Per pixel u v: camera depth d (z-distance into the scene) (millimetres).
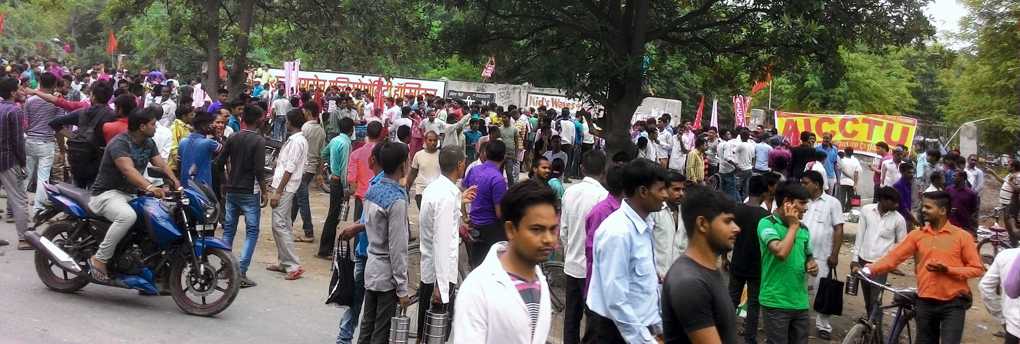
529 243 3238
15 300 7105
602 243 4598
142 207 7152
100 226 7348
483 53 11609
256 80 28516
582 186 6648
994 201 24609
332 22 22828
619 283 4500
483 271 3246
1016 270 5812
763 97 40031
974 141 23484
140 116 7105
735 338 3738
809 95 35219
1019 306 5902
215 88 20594
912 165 12547
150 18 38812
